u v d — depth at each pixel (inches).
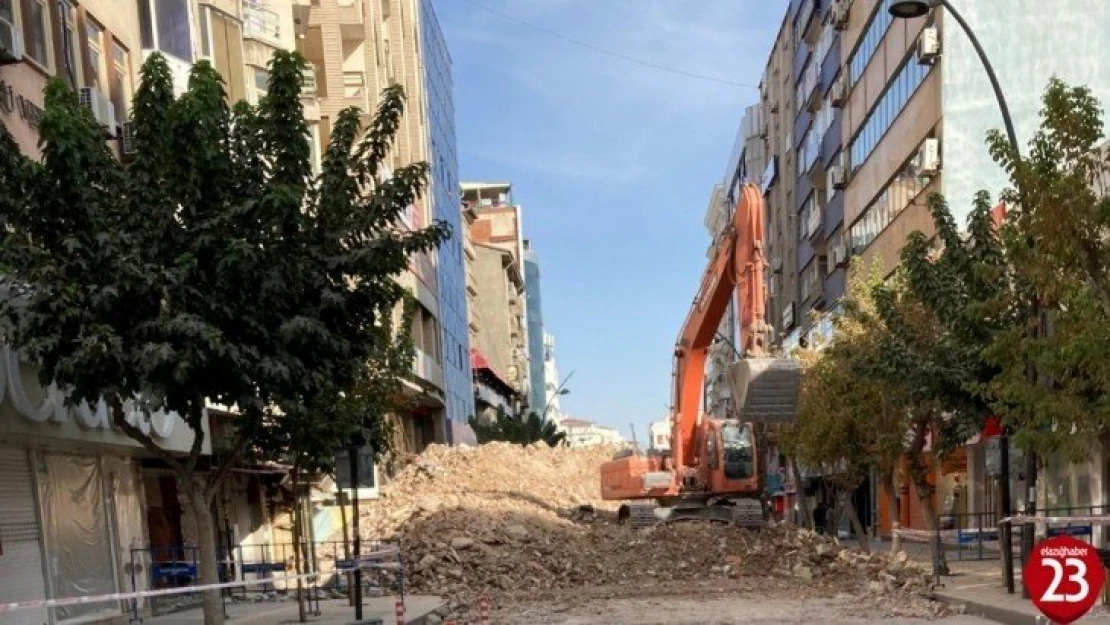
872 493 1350.9
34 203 339.3
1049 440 411.5
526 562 834.8
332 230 403.9
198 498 387.9
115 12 648.4
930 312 617.6
